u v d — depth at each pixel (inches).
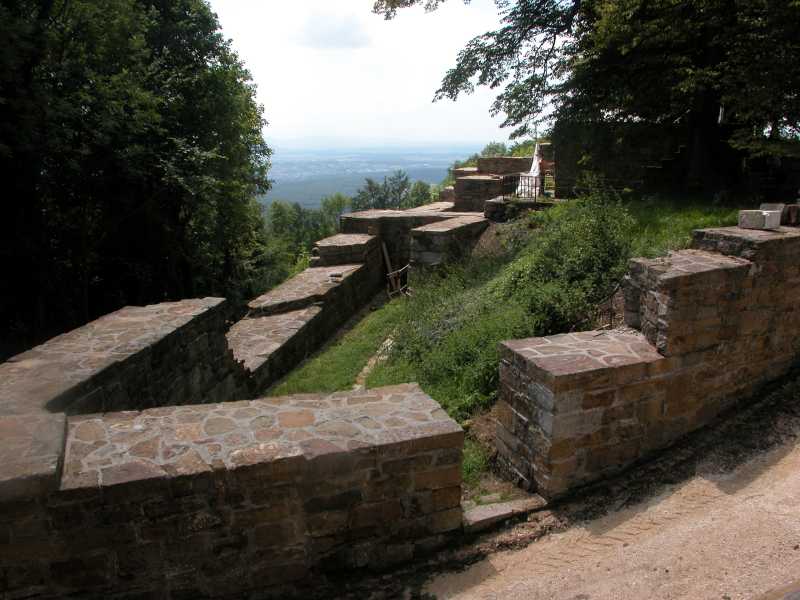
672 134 469.1
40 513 128.3
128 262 686.5
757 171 413.1
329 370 377.7
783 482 183.8
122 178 592.1
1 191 494.3
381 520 159.0
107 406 199.3
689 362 211.2
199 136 708.0
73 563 132.8
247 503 142.4
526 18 483.2
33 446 139.2
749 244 224.2
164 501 135.5
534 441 196.2
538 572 159.3
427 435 158.2
